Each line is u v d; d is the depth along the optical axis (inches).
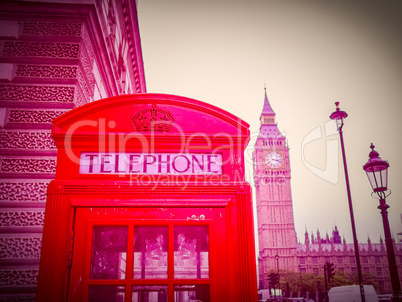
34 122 140.2
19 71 146.8
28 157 133.6
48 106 142.7
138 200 69.7
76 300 64.1
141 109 77.4
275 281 2276.1
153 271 66.3
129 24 335.3
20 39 151.0
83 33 157.2
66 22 156.5
